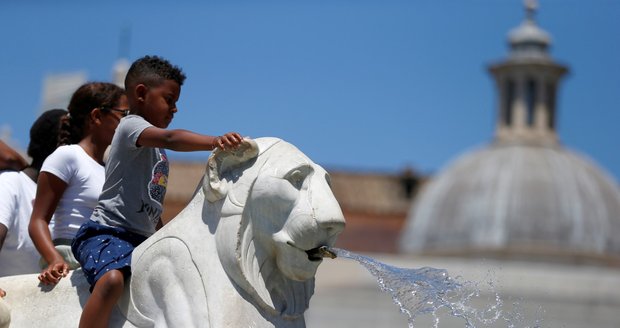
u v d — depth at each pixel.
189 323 9.90
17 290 10.84
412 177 107.44
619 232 114.00
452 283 10.52
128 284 10.30
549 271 74.31
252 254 9.95
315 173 10.12
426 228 107.12
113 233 10.54
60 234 11.50
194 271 9.98
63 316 10.57
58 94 22.00
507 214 112.88
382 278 10.40
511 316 11.70
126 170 10.58
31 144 12.80
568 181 116.12
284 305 10.11
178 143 10.16
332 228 9.98
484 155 119.56
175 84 10.73
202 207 10.15
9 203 11.91
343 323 68.06
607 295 72.88
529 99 123.31
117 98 11.83
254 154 10.03
